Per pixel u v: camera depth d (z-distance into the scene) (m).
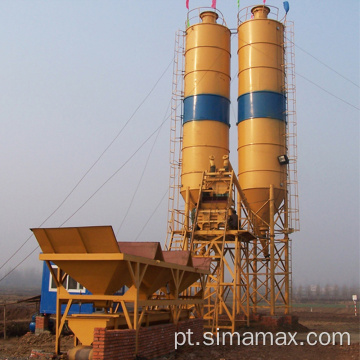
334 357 21.08
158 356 19.16
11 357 19.92
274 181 38.09
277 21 41.28
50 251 17.67
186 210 36.53
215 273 36.69
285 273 38.53
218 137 39.16
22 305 64.44
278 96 39.78
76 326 17.14
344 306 93.56
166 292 23.64
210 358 20.12
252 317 37.66
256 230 38.69
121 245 19.56
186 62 41.34
